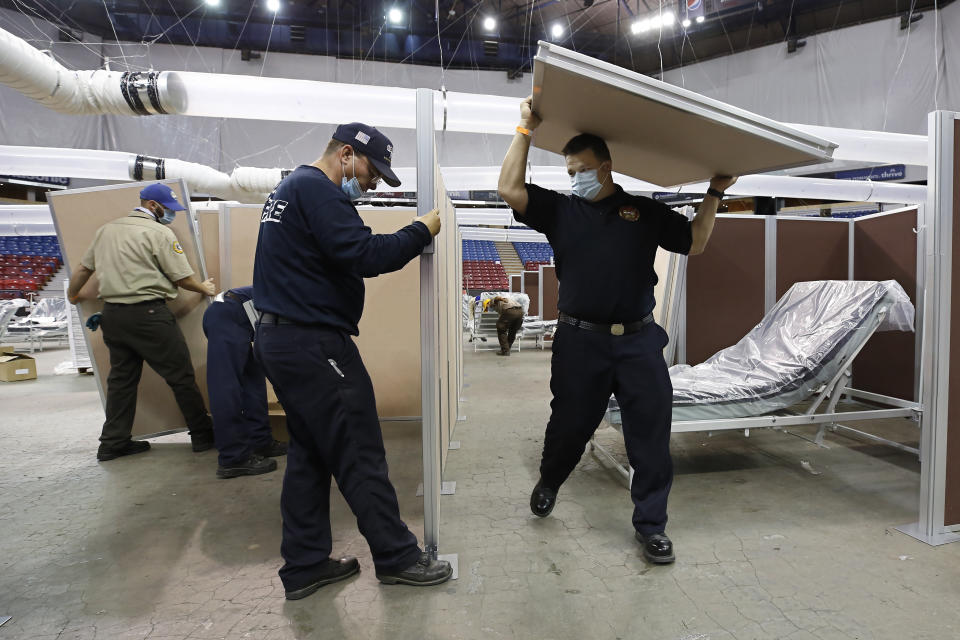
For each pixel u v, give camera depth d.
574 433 1.78
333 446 1.41
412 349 3.10
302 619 1.37
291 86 2.66
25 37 9.93
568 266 1.69
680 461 2.69
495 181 5.45
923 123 8.95
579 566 1.64
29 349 8.76
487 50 12.16
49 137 10.37
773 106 10.85
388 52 12.42
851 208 11.41
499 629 1.31
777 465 2.62
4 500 2.25
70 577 1.60
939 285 1.72
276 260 1.39
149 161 4.69
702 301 3.66
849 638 1.26
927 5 8.89
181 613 1.41
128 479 2.51
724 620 1.34
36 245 14.19
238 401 2.51
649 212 1.71
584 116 1.51
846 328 2.45
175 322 2.82
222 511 2.12
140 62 11.17
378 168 1.48
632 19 11.42
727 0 9.97
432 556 1.61
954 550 1.71
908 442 2.95
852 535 1.83
